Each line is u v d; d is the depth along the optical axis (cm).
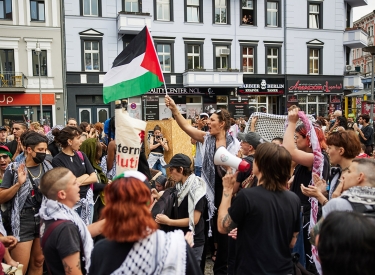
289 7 2464
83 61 2142
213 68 2358
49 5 2078
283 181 232
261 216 218
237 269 228
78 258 210
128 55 448
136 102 2200
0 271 235
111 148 486
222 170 372
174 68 2284
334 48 2589
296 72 2506
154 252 168
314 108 2578
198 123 929
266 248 217
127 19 2097
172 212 354
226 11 2373
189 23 2291
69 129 388
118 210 167
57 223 216
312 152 327
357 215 134
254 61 2431
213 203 374
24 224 344
